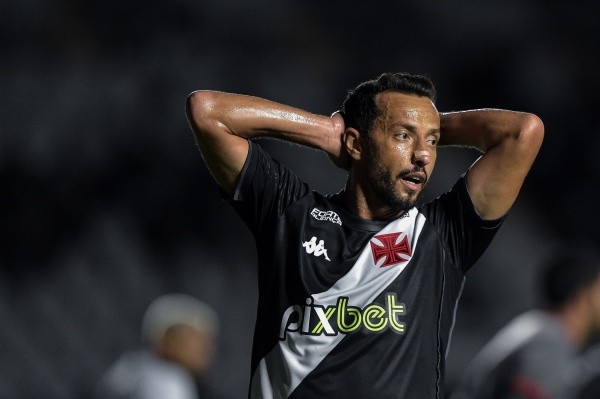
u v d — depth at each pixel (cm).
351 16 4803
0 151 3962
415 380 1077
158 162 4081
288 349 1080
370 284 1094
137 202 4009
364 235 1129
